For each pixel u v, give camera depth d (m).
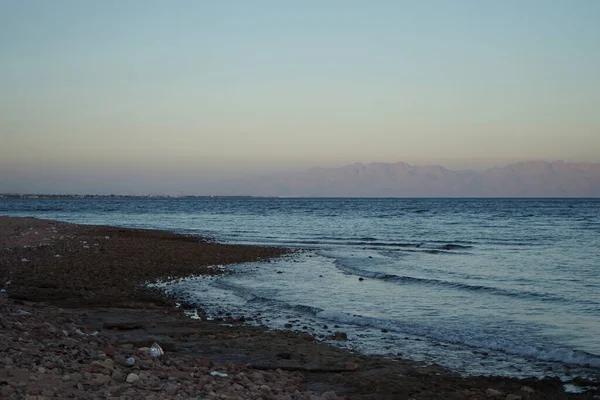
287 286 20.14
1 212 109.25
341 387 8.98
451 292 18.69
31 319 10.85
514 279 21.55
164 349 10.61
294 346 11.49
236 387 7.73
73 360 7.66
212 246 35.69
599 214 99.12
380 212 115.19
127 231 48.03
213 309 15.80
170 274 22.77
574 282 20.62
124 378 7.21
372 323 13.98
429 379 9.48
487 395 8.66
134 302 16.28
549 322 13.98
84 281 19.41
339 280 21.64
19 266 22.14
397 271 24.31
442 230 56.81
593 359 10.55
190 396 6.85
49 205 184.50
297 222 75.12
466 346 11.88
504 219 81.06
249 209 143.25
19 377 6.37
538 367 10.34
